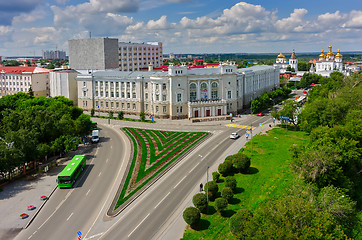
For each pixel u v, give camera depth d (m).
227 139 99.25
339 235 41.47
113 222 52.62
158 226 51.09
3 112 91.69
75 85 164.38
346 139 66.38
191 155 84.69
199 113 130.62
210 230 49.44
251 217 44.50
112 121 131.50
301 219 40.53
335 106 94.50
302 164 61.88
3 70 190.75
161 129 115.12
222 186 64.50
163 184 66.81
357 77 158.88
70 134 91.75
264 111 149.25
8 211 56.50
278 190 62.03
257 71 170.25
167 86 129.75
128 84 141.62
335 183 61.72
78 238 45.38
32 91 169.62
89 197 61.88
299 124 104.44
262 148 88.44
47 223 52.72
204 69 133.50
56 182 69.44
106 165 79.50
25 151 71.44
